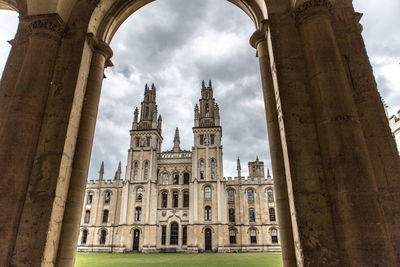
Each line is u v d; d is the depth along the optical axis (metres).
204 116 58.12
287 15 5.99
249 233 51.62
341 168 4.27
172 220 50.44
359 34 5.55
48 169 5.13
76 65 6.03
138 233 50.22
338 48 5.22
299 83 5.29
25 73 5.65
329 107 4.71
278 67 5.49
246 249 50.22
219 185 50.84
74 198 5.42
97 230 53.69
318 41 5.23
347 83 4.84
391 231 4.15
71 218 5.27
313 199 4.44
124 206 51.31
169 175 54.59
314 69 5.12
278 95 5.39
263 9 6.57
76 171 5.64
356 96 5.02
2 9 7.56
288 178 4.83
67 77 5.92
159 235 49.84
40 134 5.43
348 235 3.96
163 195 53.59
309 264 4.07
